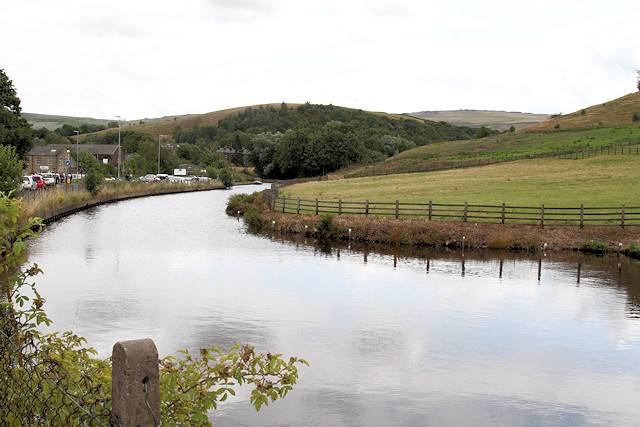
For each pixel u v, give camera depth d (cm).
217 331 1639
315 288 2248
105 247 3173
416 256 3145
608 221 3909
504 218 3859
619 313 1977
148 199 7288
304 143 13612
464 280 2489
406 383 1332
